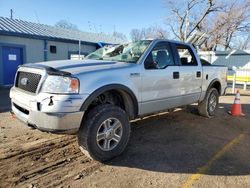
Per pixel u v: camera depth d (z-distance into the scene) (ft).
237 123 20.34
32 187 9.85
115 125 12.39
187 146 14.65
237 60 62.59
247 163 12.53
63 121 10.51
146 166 11.91
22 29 49.85
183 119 20.76
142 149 13.97
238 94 23.30
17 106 12.56
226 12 90.43
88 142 11.47
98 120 11.60
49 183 10.18
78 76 11.01
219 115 22.85
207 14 89.61
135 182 10.44
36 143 14.28
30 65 12.18
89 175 10.91
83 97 10.91
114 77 12.28
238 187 10.28
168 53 16.15
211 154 13.55
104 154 12.03
